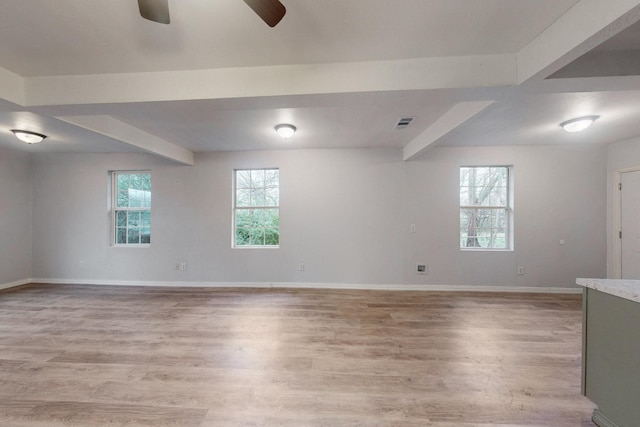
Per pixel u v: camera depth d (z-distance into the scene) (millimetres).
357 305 3713
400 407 1758
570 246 4348
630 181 3998
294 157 4660
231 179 4758
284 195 4676
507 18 1533
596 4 1340
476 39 1728
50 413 1696
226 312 3441
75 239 4871
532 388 1954
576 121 3102
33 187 4898
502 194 4551
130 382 1998
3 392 1890
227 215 4754
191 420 1643
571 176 4344
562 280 4355
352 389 1930
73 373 2109
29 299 3986
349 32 1644
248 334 2799
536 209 4387
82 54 1863
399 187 4547
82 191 4855
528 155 4395
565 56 1532
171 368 2178
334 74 1984
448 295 4195
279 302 3846
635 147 3926
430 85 1934
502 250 4453
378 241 4574
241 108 2281
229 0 1363
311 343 2604
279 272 4688
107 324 3049
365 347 2529
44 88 2154
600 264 4285
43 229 4898
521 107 2781
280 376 2076
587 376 1668
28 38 1681
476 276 4457
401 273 4547
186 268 4781
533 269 4391
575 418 1675
